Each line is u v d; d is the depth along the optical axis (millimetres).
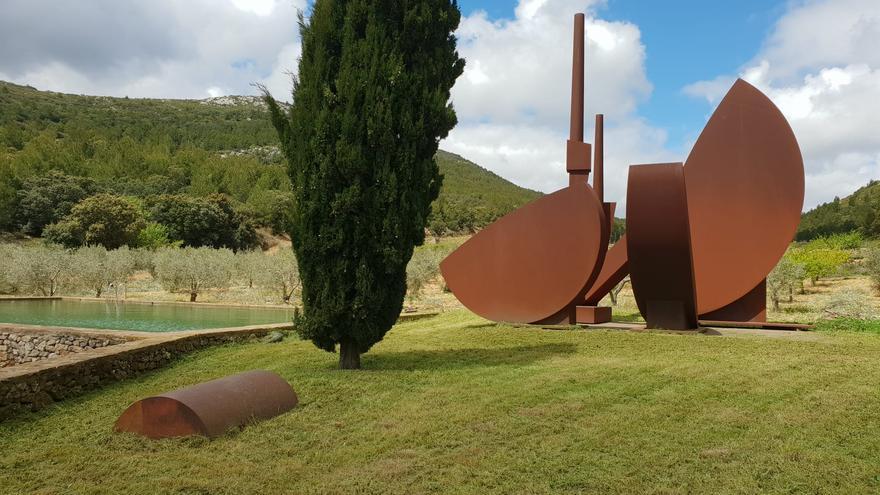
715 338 10859
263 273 25234
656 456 4598
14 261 25203
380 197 8031
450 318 16609
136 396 7117
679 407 5980
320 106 8070
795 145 12781
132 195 57188
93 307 21281
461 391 6789
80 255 27969
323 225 7973
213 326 16203
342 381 7359
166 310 20672
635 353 9531
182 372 8875
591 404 6117
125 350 8398
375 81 8000
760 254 12922
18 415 6141
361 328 8180
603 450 4758
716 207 13328
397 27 8398
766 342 10406
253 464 4578
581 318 14016
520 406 6082
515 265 13609
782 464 4402
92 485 4207
